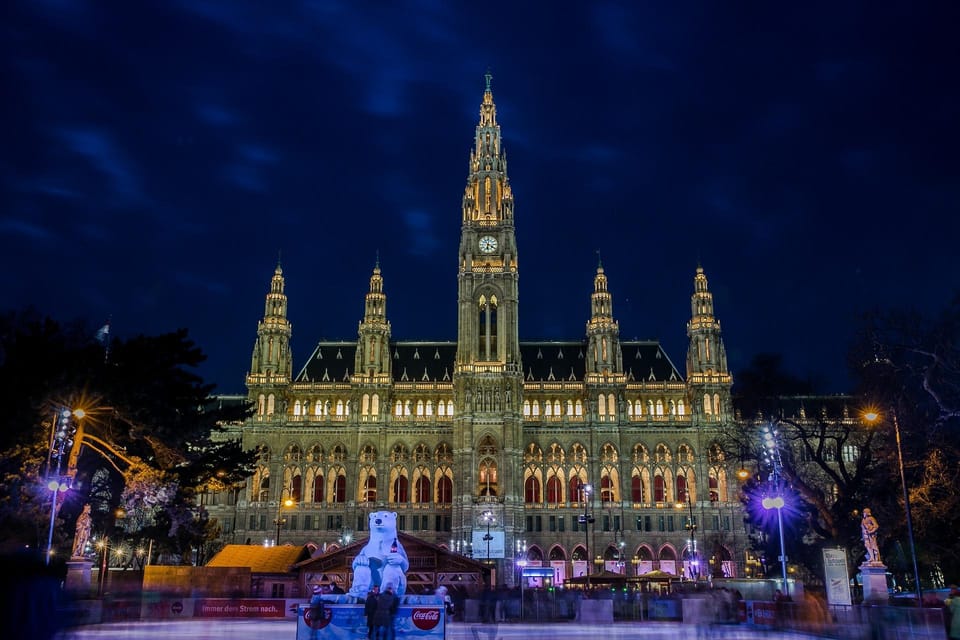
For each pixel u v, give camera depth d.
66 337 74.31
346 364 168.50
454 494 148.88
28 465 60.16
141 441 71.75
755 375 84.44
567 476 154.50
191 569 68.12
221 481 76.25
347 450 155.75
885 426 64.94
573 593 64.81
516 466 149.88
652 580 97.00
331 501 153.75
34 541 64.75
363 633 33.19
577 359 169.25
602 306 163.38
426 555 84.75
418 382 160.88
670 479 153.12
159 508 77.56
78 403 61.88
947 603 31.52
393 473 155.75
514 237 164.88
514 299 160.00
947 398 60.72
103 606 48.81
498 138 173.62
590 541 150.12
